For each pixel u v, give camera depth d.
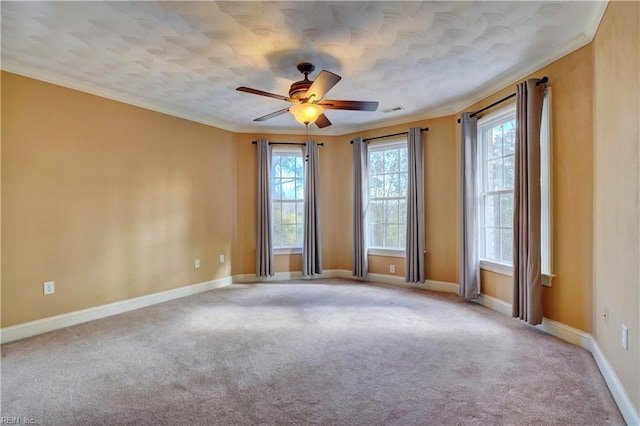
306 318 3.61
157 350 2.80
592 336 2.65
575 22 2.52
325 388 2.18
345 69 3.34
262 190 5.53
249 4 2.25
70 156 3.51
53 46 2.81
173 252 4.54
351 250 5.74
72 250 3.51
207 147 5.06
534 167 3.06
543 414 1.88
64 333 3.22
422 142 4.90
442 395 2.09
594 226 2.58
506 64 3.24
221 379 2.31
